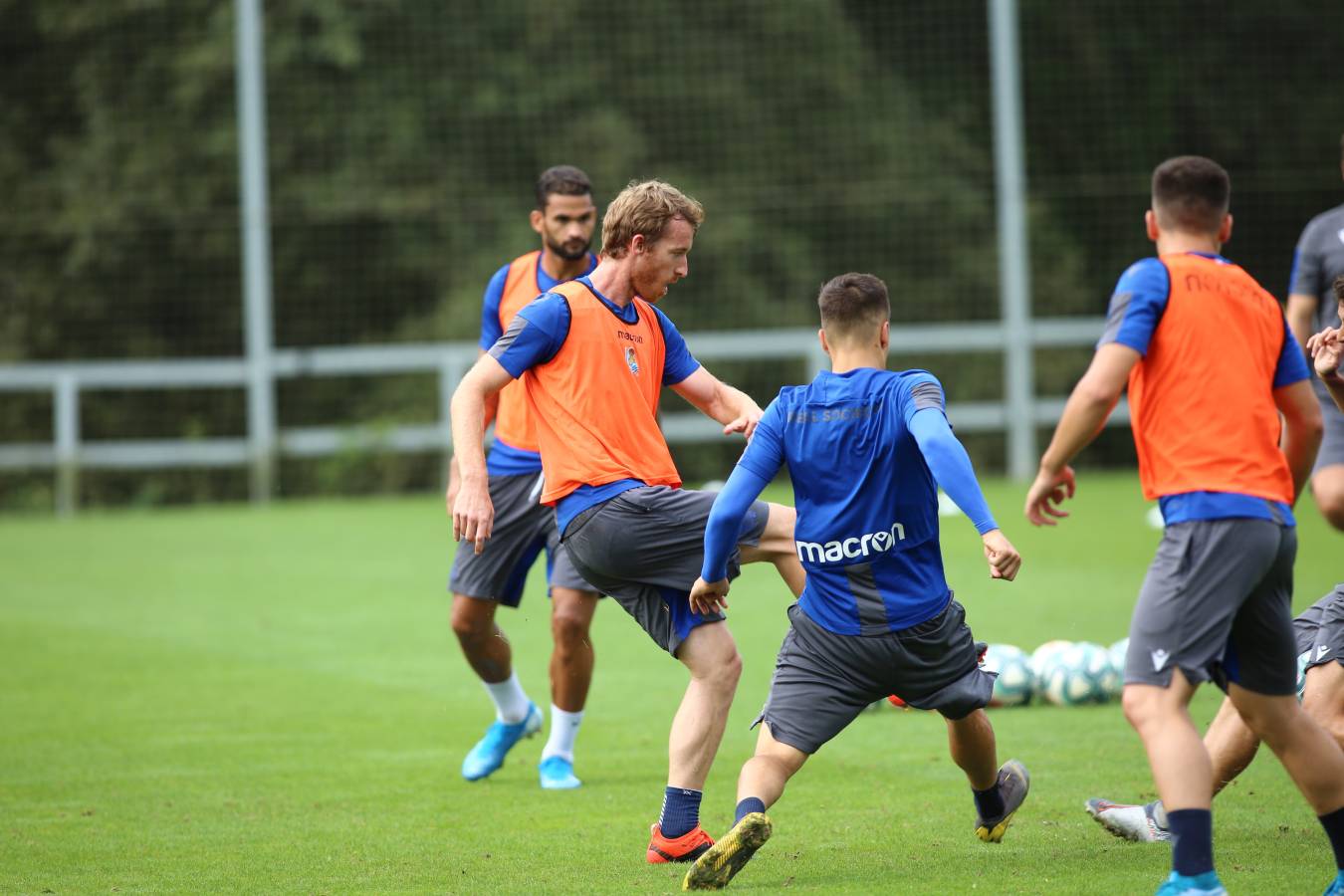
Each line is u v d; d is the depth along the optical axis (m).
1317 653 17.23
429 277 85.75
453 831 18.81
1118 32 88.50
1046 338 69.94
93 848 18.12
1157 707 13.81
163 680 30.23
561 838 18.34
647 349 18.08
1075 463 80.88
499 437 22.11
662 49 86.06
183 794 21.06
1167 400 14.29
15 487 79.31
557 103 85.50
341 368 70.25
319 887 16.25
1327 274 24.11
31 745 24.48
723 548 15.95
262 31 82.81
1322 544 44.72
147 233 84.81
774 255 84.88
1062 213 88.06
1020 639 31.38
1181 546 13.97
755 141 86.19
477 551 16.91
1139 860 16.25
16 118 86.19
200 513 66.44
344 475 76.56
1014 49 68.00
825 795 20.23
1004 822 17.25
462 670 31.11
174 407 84.19
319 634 35.50
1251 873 15.55
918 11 90.38
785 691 15.81
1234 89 88.50
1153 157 88.56
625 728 25.47
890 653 15.50
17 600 41.34
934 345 69.75
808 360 70.69
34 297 84.75
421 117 85.19
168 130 84.81
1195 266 14.55
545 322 17.50
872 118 86.38
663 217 17.69
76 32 84.88
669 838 16.81
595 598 21.34
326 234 85.19
